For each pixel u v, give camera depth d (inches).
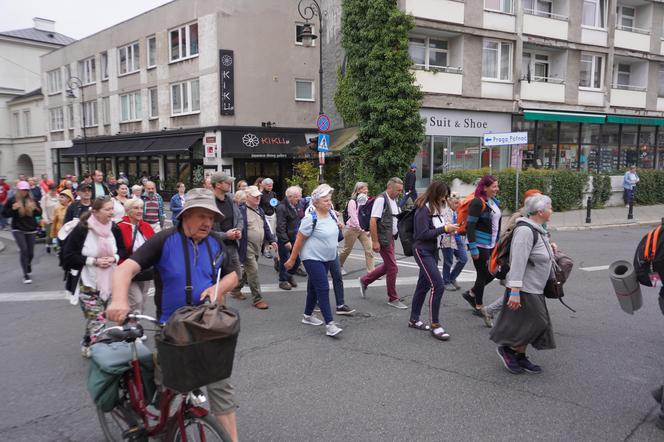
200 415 111.0
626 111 1044.5
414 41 823.7
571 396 171.5
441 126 826.8
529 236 179.6
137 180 1136.2
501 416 157.2
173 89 1024.9
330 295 313.1
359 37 751.1
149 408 127.0
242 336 234.4
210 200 120.5
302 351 214.5
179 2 974.4
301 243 233.3
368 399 169.2
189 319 99.5
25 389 179.5
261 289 330.3
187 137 966.4
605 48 988.6
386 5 723.4
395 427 150.4
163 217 459.2
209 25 912.9
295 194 329.1
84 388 180.2
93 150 1230.9
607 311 274.8
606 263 413.7
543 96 927.0
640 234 605.3
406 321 257.1
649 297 303.4
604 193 839.7
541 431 148.2
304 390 176.2
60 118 1464.1
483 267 255.4
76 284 205.5
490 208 252.4
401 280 354.9
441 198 229.8
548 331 183.0
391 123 731.4
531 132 936.9
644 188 884.0
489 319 246.1
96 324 207.8
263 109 948.6
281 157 943.0
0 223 730.8
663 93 1117.7
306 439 143.9
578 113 972.6
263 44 940.6
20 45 1733.5
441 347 219.3
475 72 847.7
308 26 661.3
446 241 315.9
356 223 353.1
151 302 302.4
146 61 1086.4
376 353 212.1
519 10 871.1
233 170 930.7
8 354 214.5
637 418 156.5
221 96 906.1
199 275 121.3
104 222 204.4
